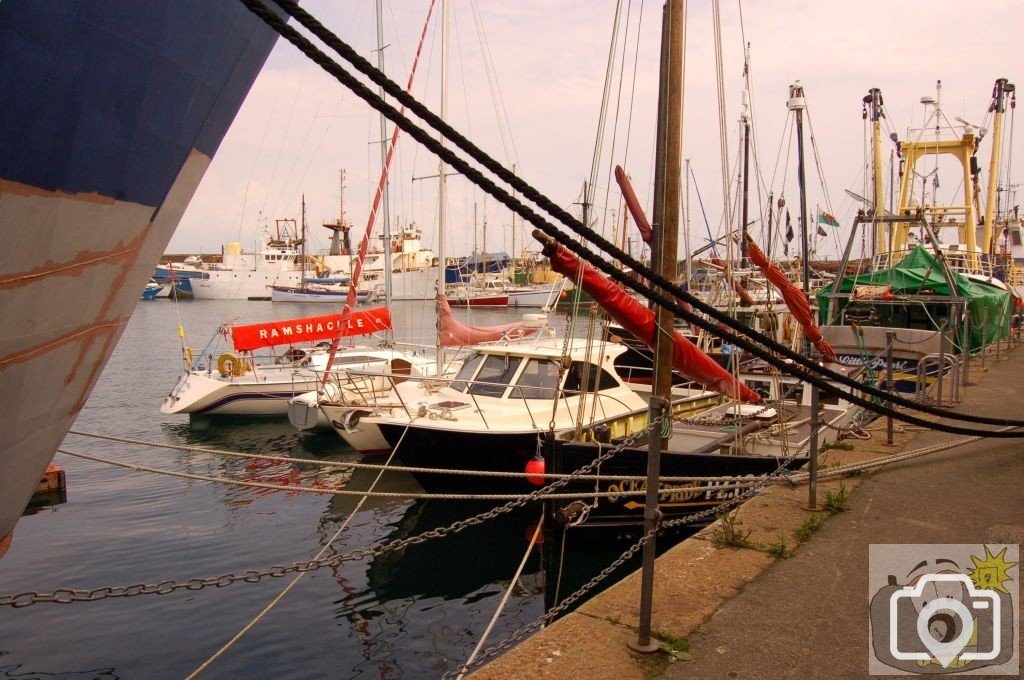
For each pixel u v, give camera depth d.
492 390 11.33
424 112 2.14
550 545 8.19
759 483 6.50
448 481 10.73
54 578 8.16
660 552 8.22
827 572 4.42
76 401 3.02
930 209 22.88
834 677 3.27
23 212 2.34
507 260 74.19
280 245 85.00
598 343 11.82
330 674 6.15
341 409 12.31
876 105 23.14
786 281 7.01
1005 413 9.29
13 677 5.97
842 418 9.86
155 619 7.09
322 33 1.94
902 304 14.52
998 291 17.11
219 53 2.88
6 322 2.44
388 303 18.77
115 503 11.05
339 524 10.13
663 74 3.52
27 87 2.25
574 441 8.17
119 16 2.40
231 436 16.38
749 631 3.69
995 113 23.89
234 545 9.30
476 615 7.39
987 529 5.09
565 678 3.26
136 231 2.87
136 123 2.62
